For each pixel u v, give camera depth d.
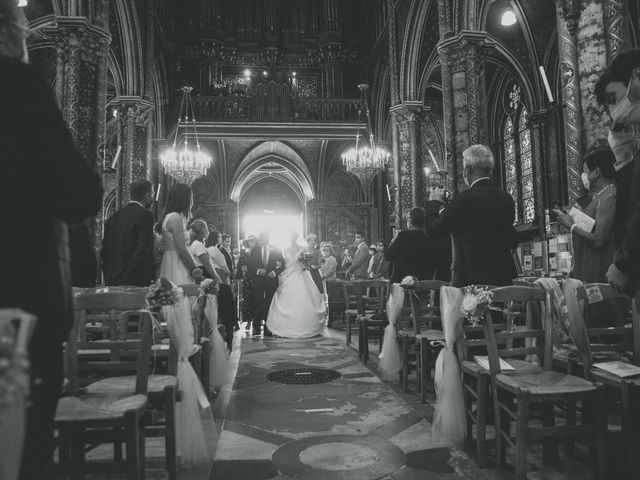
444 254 6.28
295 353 8.32
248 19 24.36
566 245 11.52
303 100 21.48
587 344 3.45
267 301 10.67
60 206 1.61
